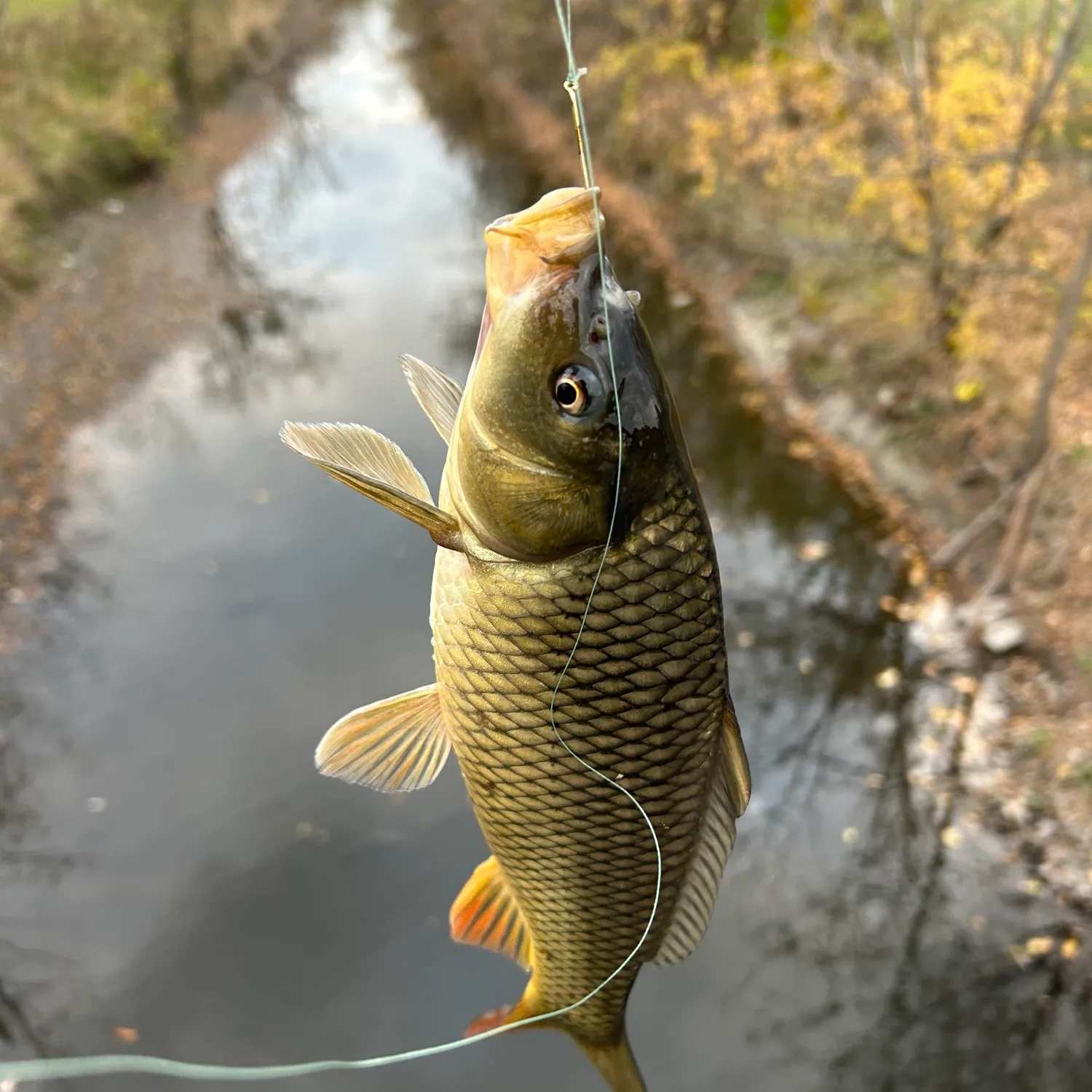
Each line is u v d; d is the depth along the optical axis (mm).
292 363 11352
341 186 17438
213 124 19344
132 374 10977
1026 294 8531
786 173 10734
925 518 8242
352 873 5688
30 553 8148
